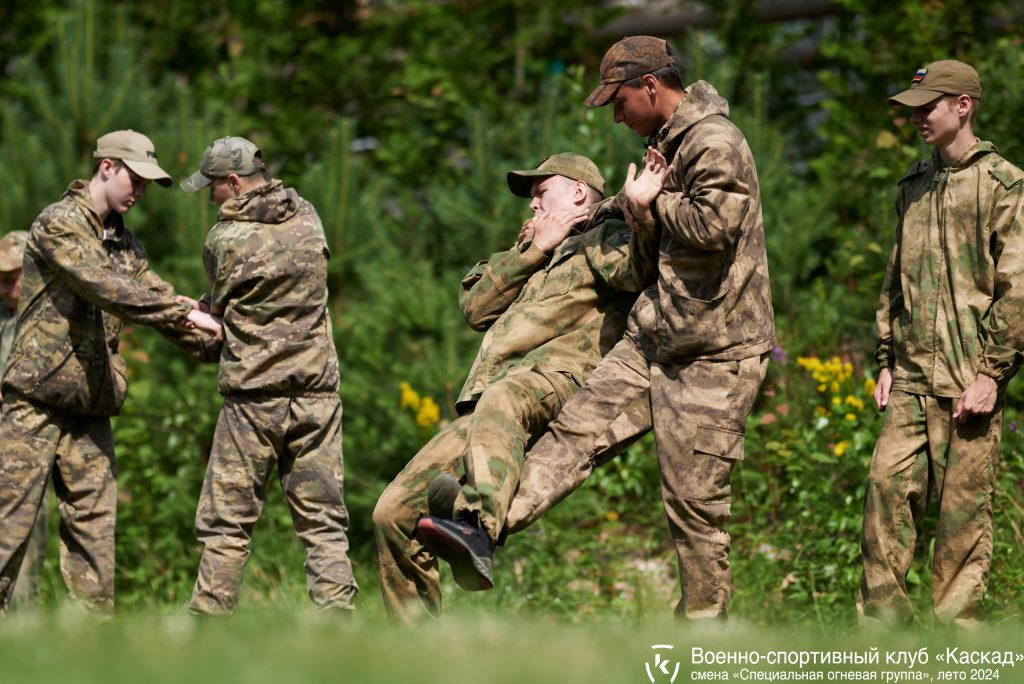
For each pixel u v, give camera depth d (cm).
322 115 3988
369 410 3180
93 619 1803
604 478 2875
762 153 3278
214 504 2128
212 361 2245
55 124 3550
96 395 2177
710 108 1694
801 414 2828
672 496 1683
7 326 2355
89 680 1139
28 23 4200
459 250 3412
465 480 1797
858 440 2564
